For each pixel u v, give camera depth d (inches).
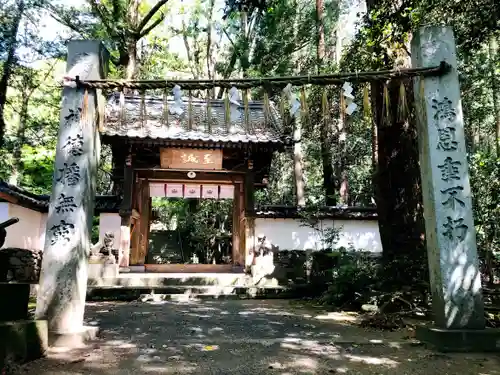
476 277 178.9
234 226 508.4
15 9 530.6
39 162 743.1
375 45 323.0
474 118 503.5
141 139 423.5
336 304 310.8
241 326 222.1
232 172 472.4
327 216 454.0
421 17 299.0
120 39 600.1
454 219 183.0
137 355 153.6
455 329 173.6
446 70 194.4
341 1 618.5
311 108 548.4
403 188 292.8
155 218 830.5
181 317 251.4
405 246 283.7
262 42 636.1
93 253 414.6
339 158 652.7
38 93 695.1
